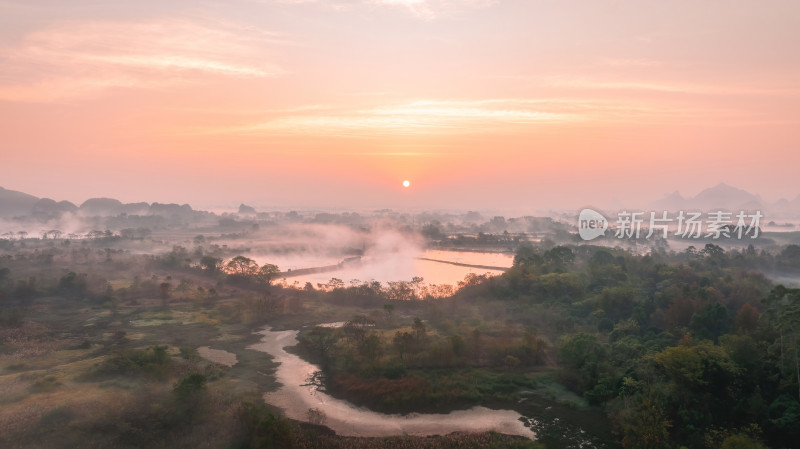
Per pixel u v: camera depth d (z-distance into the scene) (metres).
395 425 93.00
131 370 110.00
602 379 104.69
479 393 105.62
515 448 83.75
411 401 100.88
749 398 89.00
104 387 102.38
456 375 114.44
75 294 194.62
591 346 119.38
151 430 84.38
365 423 93.56
